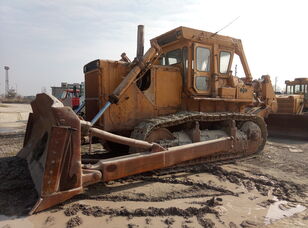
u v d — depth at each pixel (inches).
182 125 224.8
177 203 144.8
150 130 184.7
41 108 167.9
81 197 148.0
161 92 223.5
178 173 199.2
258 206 143.9
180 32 221.9
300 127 390.3
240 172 205.2
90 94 217.0
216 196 156.6
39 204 123.4
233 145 230.8
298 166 229.1
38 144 174.6
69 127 127.6
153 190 163.0
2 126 544.4
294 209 141.1
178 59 245.3
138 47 227.1
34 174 154.6
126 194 154.9
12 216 121.9
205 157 220.4
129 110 206.1
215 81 244.5
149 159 164.6
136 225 119.2
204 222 123.0
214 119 226.2
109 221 122.4
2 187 153.9
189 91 232.1
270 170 215.0
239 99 262.4
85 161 178.1
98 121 199.6
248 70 286.0
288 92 630.5
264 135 274.7
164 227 118.0
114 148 243.1
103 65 199.5
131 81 195.0
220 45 252.4
